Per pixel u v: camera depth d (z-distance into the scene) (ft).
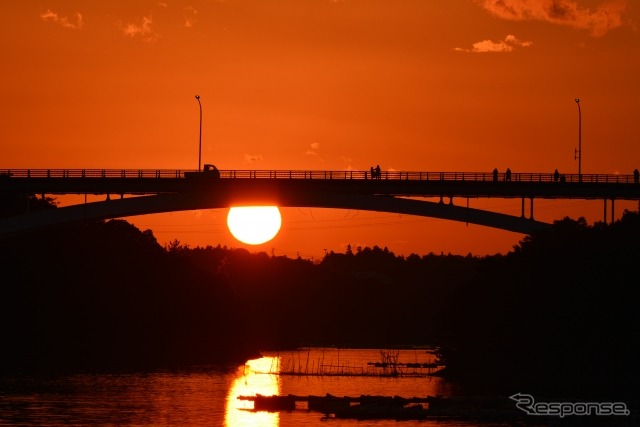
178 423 631.56
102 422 634.43
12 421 635.66
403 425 621.31
